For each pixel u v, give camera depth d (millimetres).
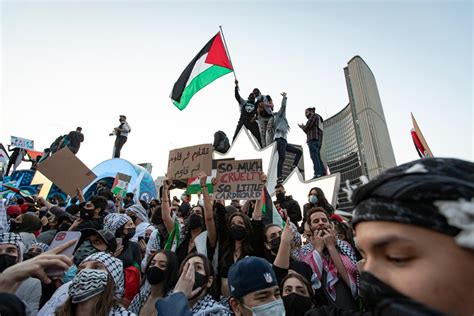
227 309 2639
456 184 631
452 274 603
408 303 610
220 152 9070
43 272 1438
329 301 2898
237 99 10117
